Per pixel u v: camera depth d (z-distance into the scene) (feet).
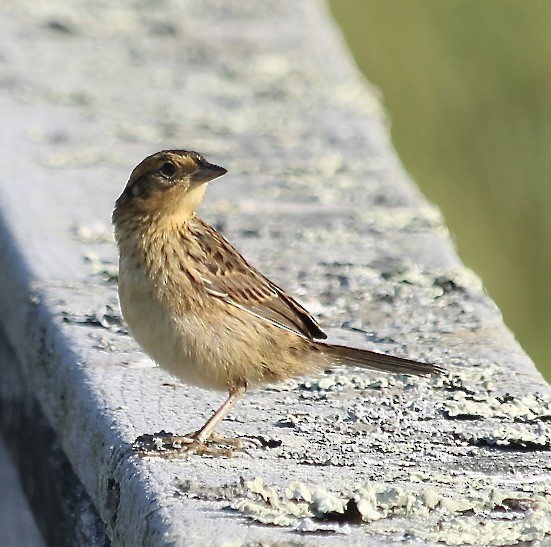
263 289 30.04
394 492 24.06
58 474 29.86
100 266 36.24
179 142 47.55
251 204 41.93
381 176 44.86
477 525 23.25
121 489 25.55
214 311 29.37
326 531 22.90
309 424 28.12
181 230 30.22
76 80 54.03
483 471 25.81
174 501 23.89
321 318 33.73
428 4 58.65
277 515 23.34
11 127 48.34
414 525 23.26
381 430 27.73
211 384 29.50
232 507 23.67
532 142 55.72
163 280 29.40
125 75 54.95
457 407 28.55
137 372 30.14
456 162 56.44
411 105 57.52
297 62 57.21
